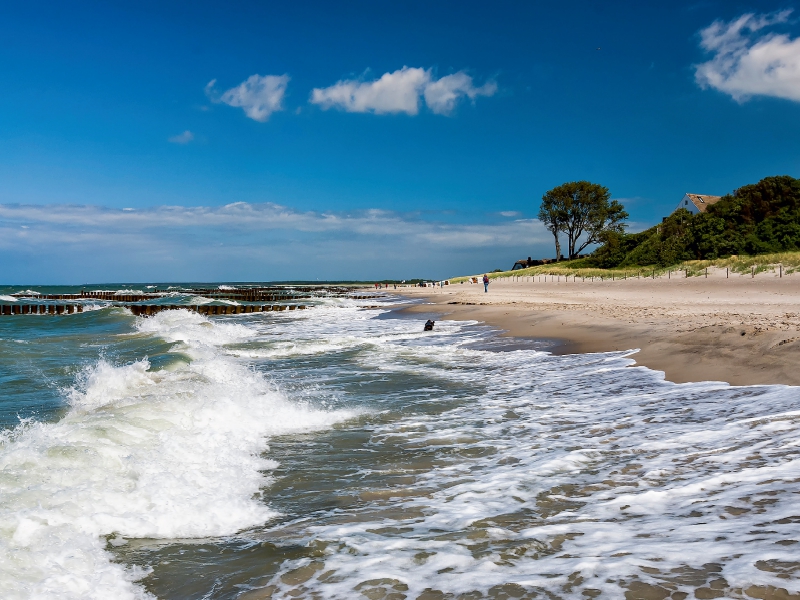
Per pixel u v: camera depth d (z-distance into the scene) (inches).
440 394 397.1
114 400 340.8
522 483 206.4
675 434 253.0
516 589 127.1
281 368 526.9
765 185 2017.7
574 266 2812.5
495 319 916.0
